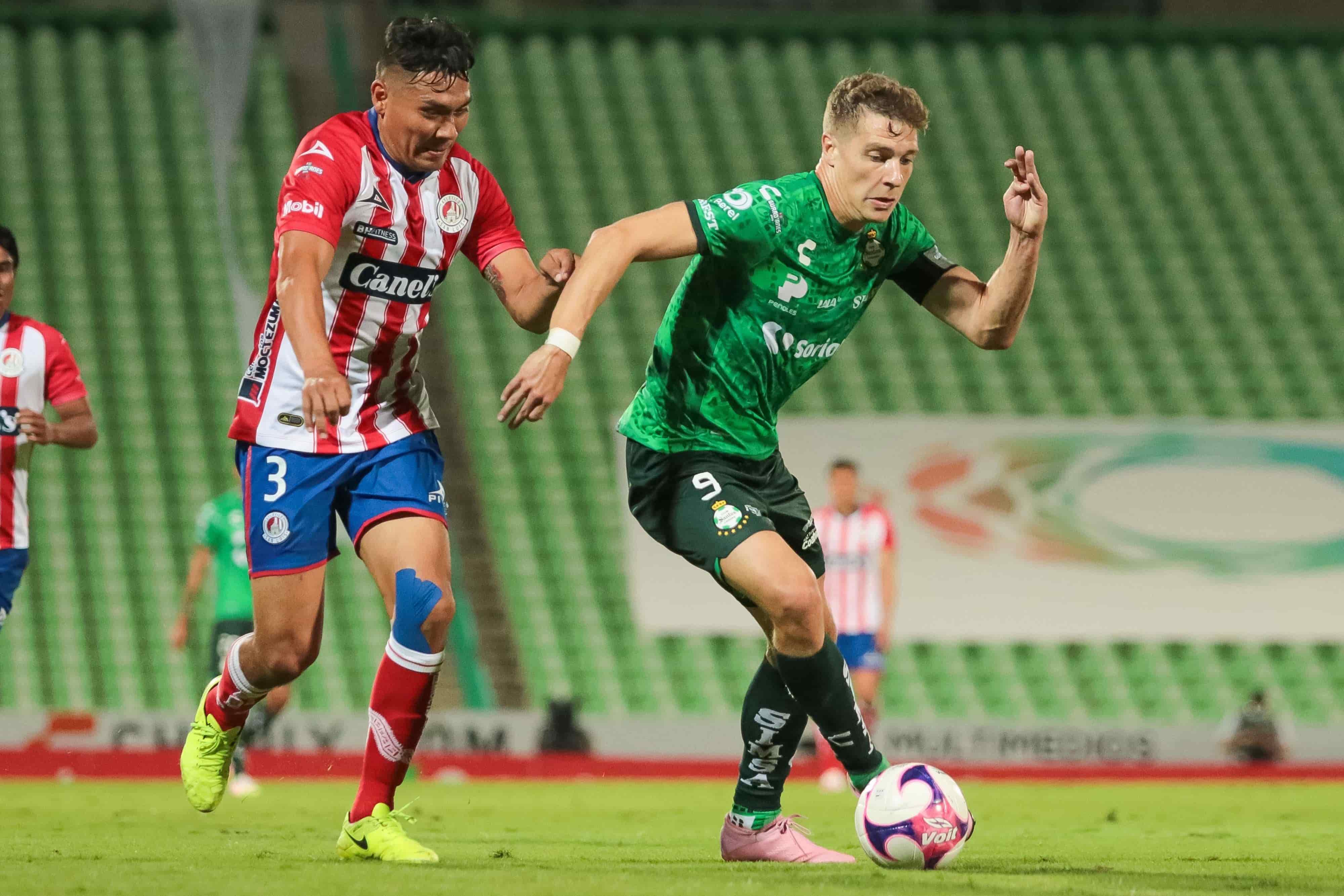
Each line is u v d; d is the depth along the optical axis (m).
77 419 21.58
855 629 37.41
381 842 14.12
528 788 38.56
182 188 69.06
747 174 73.75
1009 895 11.29
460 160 15.20
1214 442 57.97
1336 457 58.50
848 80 14.87
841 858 15.48
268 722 36.78
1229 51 83.06
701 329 15.06
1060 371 67.19
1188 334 69.19
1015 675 57.44
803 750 47.84
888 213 14.69
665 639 57.03
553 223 70.06
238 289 65.44
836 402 64.88
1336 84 81.94
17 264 21.16
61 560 56.38
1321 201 75.75
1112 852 17.23
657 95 77.69
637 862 15.16
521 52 79.00
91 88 72.25
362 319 14.66
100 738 45.75
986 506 56.22
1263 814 27.89
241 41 71.94
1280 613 56.78
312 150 14.17
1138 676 57.97
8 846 16.70
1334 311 70.81
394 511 14.56
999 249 70.88
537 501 60.91
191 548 57.59
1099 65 81.56
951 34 82.06
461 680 53.69
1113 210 74.25
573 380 65.25
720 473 15.12
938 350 68.00
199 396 62.25
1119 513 56.84
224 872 12.60
